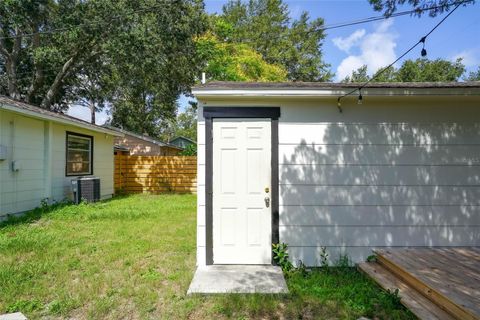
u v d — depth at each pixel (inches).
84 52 577.0
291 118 163.5
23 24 522.0
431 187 163.6
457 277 118.5
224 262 162.7
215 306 116.2
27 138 292.5
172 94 687.7
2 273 142.3
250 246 163.3
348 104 163.3
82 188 356.8
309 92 153.3
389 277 136.3
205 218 162.6
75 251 180.1
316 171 163.5
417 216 163.3
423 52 101.5
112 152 465.1
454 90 147.7
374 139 163.3
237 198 163.5
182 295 126.0
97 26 494.0
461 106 163.9
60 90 711.7
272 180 162.9
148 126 1021.2
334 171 163.8
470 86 146.8
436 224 163.2
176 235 220.5
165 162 503.5
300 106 163.5
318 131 163.5
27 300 120.9
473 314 89.7
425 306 108.4
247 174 163.6
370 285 135.8
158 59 534.9
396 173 163.6
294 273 152.0
